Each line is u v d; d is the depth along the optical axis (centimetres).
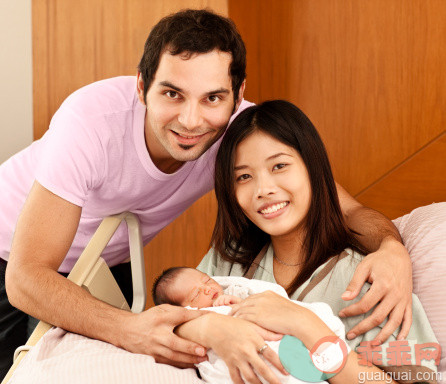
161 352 125
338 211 147
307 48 244
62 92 262
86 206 169
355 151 238
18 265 138
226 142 146
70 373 119
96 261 152
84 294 135
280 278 150
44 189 144
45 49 262
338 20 237
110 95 160
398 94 228
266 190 138
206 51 136
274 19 248
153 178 163
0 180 185
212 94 139
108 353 124
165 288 149
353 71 236
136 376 118
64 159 146
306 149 141
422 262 152
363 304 127
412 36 223
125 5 254
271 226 140
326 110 243
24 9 269
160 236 267
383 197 234
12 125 275
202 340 123
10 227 180
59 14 260
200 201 258
